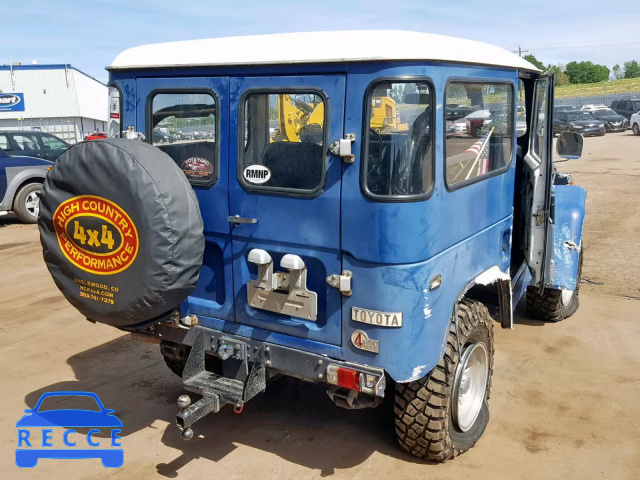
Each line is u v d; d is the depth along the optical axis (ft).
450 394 11.87
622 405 14.74
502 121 13.71
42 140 43.01
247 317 12.03
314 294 11.05
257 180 11.44
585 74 293.43
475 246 12.67
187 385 11.98
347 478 11.92
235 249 11.95
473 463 12.40
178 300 11.24
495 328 19.76
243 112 11.44
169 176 10.85
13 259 30.04
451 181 11.24
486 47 13.19
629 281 24.50
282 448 13.06
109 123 13.41
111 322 11.64
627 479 11.84
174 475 12.15
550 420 14.06
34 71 144.46
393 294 10.44
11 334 20.07
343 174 10.49
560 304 19.90
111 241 10.99
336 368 10.93
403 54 9.95
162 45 12.84
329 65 10.40
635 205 39.78
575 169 57.67
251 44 11.49
